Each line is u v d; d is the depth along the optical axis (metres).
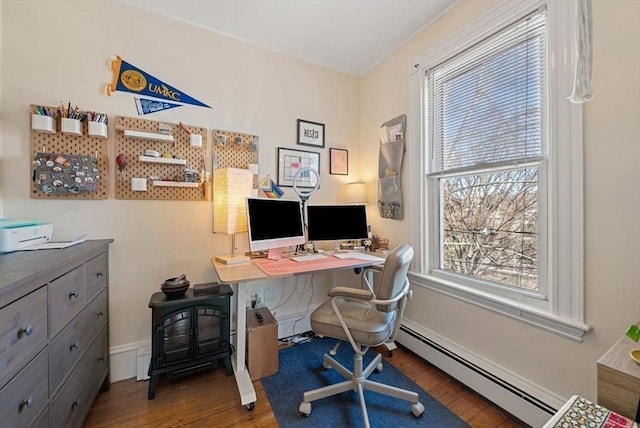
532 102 1.43
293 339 2.30
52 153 1.54
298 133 2.40
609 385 0.73
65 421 1.07
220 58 2.05
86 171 1.62
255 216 1.83
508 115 1.54
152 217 1.83
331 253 2.18
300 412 1.44
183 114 1.92
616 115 1.11
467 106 1.77
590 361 1.18
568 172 1.25
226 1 1.75
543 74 1.39
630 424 0.63
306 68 2.45
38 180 1.50
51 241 1.51
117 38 1.72
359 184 2.54
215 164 2.01
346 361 1.95
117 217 1.73
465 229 1.83
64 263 1.02
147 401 1.53
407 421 1.39
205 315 1.72
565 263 1.26
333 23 1.97
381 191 2.40
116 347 1.73
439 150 1.97
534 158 1.41
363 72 2.68
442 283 1.84
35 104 1.52
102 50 1.68
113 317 1.72
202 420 1.40
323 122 2.55
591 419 0.65
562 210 1.27
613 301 1.12
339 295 1.36
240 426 1.36
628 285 1.09
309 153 2.46
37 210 1.53
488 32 1.60
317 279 2.53
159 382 1.70
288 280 2.38
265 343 1.78
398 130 2.24
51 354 0.97
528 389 1.37
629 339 0.87
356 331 1.37
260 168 2.22
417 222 2.07
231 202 1.84
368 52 2.34
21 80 1.49
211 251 2.02
